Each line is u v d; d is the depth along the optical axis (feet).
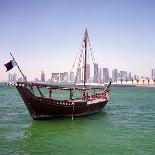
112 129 96.78
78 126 101.55
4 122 108.58
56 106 109.09
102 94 160.97
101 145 72.23
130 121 118.11
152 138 81.46
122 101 252.83
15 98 266.77
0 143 72.90
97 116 131.95
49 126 100.27
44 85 108.99
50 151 65.87
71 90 124.16
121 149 68.44
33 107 105.40
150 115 142.82
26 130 92.12
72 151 66.08
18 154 62.95
